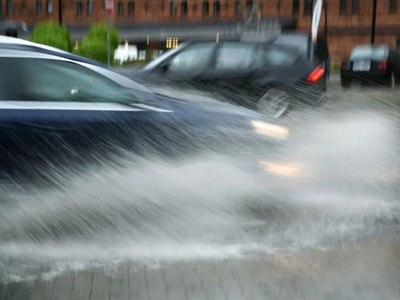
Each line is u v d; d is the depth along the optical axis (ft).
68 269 15.25
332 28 216.33
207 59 40.93
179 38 196.34
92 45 85.10
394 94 65.82
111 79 18.85
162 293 13.93
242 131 18.62
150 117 18.07
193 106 18.97
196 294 13.88
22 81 17.81
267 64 41.47
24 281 14.44
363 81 80.38
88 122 17.54
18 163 17.11
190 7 216.33
